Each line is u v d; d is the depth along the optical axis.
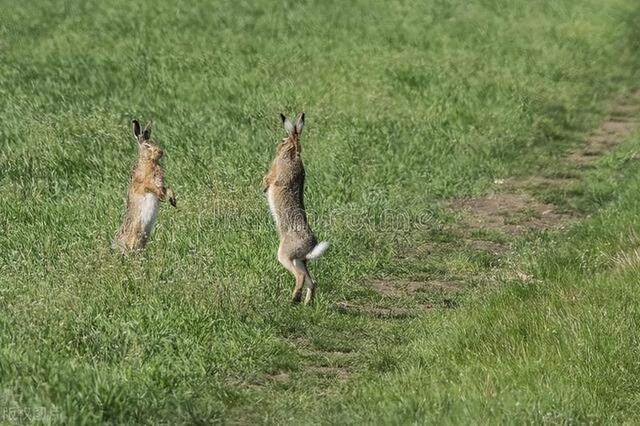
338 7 68.56
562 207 30.78
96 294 19.08
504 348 18.09
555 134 39.62
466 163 34.00
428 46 56.16
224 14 63.50
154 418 15.27
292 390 17.39
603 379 16.92
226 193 25.75
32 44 50.75
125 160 29.52
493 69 49.75
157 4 66.12
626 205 28.42
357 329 20.56
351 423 15.33
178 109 37.78
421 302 22.72
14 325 17.27
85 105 36.75
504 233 28.14
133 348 17.23
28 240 22.34
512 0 74.19
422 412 15.52
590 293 20.30
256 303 20.31
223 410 15.97
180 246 22.45
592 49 57.78
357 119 37.62
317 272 23.19
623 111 44.88
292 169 21.84
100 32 55.44
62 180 27.72
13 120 33.28
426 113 39.56
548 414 15.26
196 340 18.42
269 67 47.62
